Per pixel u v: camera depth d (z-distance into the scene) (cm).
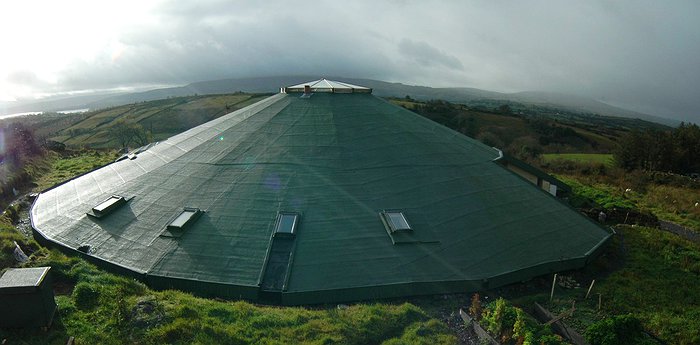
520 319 1302
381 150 2392
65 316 1289
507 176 2550
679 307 1644
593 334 1300
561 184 3195
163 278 1647
